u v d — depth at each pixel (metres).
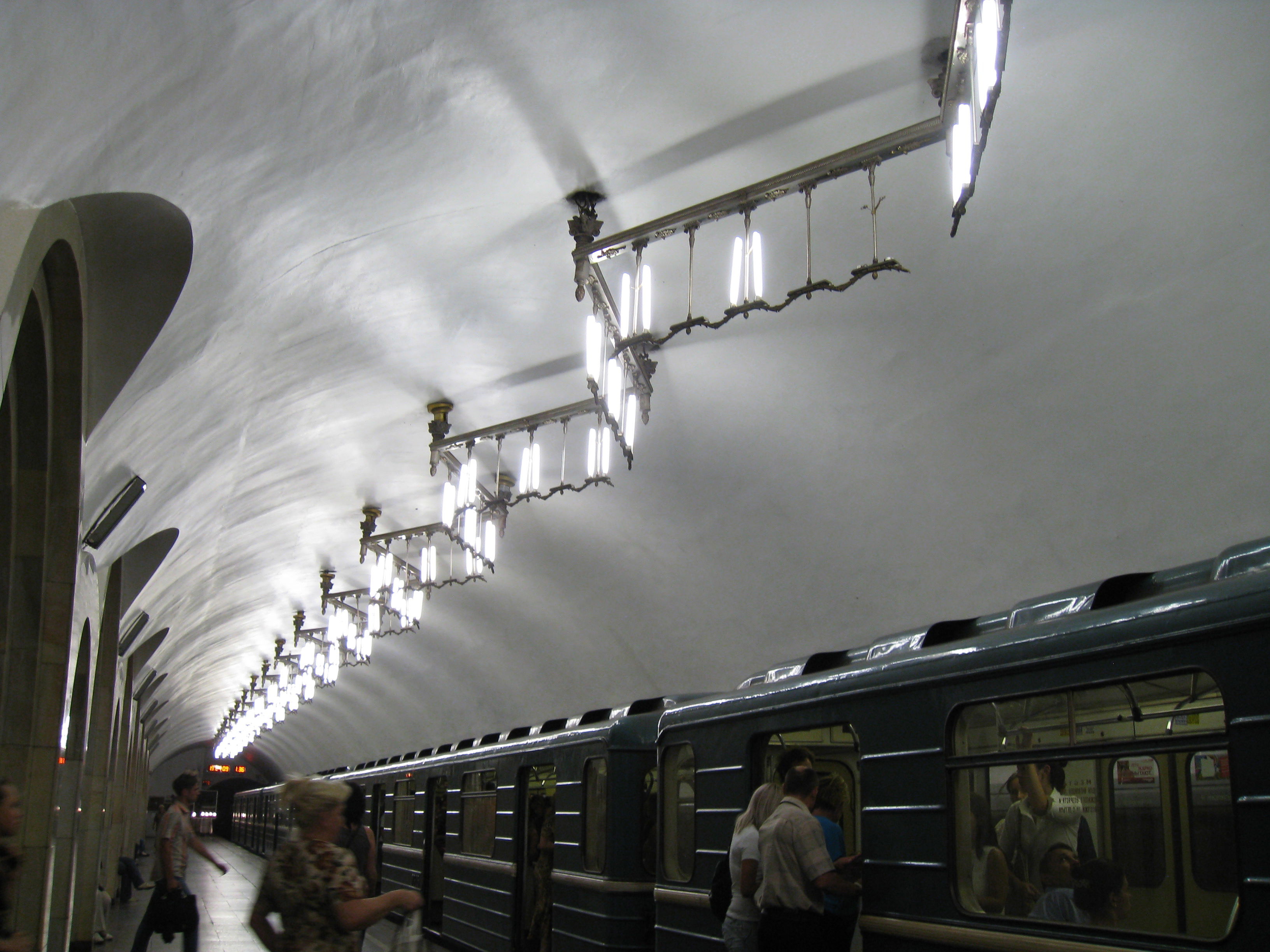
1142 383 7.29
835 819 6.04
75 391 7.06
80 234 5.95
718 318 9.02
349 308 8.37
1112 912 4.10
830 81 6.40
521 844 11.33
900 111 6.73
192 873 29.12
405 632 20.56
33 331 6.35
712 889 6.66
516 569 15.49
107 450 8.25
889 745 5.45
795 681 6.45
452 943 13.66
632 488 12.09
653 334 6.99
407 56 5.30
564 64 5.99
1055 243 6.97
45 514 7.84
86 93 3.97
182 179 5.21
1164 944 3.85
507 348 10.02
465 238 7.86
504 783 12.07
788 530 11.01
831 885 5.10
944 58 6.19
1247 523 7.27
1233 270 6.34
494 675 19.81
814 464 10.11
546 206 7.65
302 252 6.97
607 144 6.91
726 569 12.16
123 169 4.79
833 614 11.33
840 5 5.75
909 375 8.63
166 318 6.64
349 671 26.42
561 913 9.81
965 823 4.91
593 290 7.64
